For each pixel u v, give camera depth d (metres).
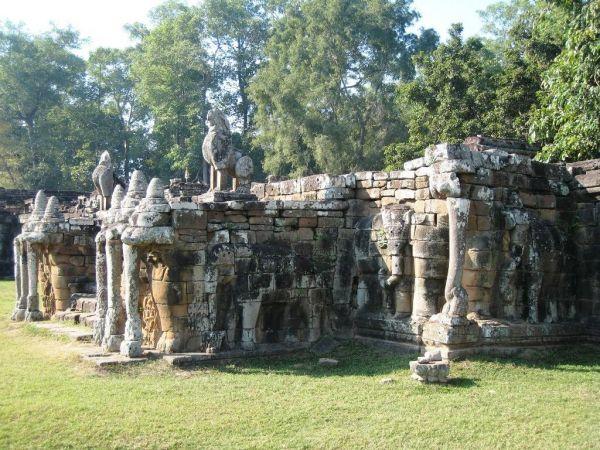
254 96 42.78
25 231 18.34
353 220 14.55
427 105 27.98
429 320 12.42
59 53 58.41
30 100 57.41
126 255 12.37
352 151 40.47
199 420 8.73
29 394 9.88
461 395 9.94
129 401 9.54
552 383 10.73
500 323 12.55
